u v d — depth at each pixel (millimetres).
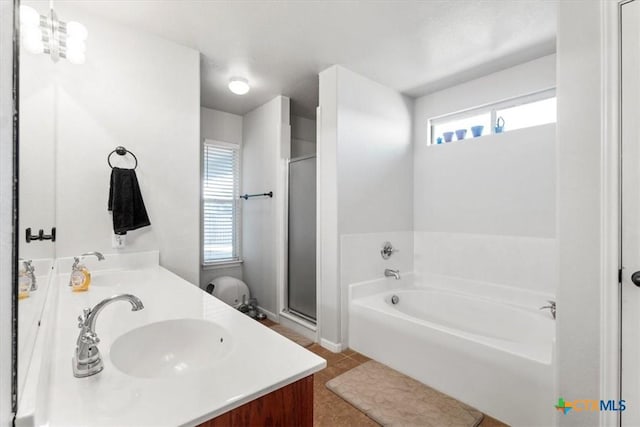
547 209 2439
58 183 1814
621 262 1263
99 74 1976
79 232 1888
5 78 473
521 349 1743
